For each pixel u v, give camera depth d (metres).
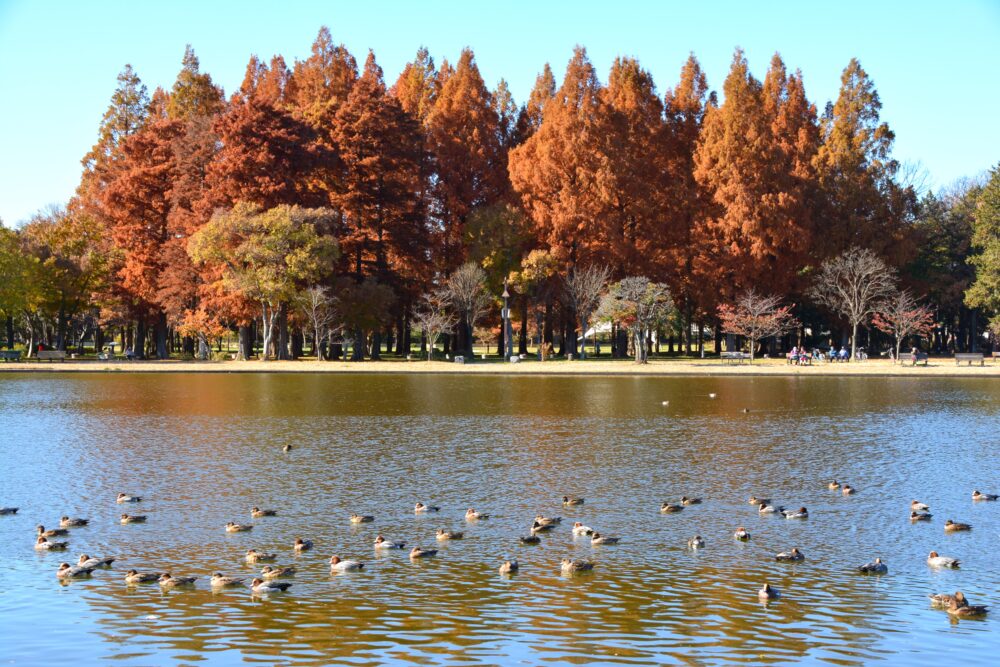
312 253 86.69
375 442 39.56
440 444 39.06
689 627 18.73
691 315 106.19
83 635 18.44
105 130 118.75
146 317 103.25
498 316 111.69
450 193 106.88
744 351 111.88
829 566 22.45
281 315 94.50
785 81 109.94
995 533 25.28
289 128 93.12
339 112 100.06
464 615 19.38
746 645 17.92
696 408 52.25
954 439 40.66
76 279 103.00
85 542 24.48
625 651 17.69
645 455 36.56
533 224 100.69
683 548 23.88
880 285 95.69
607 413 49.69
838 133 102.56
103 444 39.00
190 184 94.62
